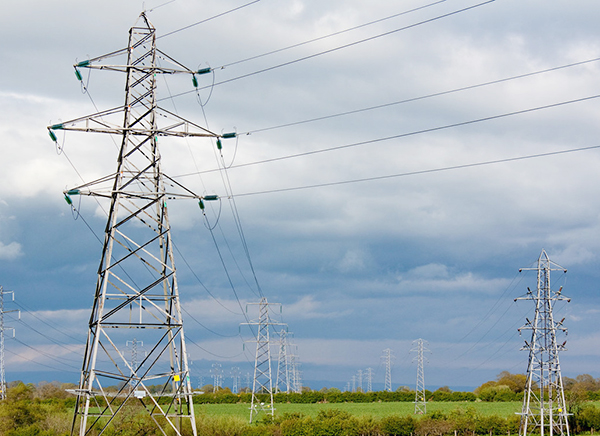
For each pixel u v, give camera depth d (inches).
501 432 4195.4
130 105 1875.0
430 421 4200.3
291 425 3870.6
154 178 1862.7
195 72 1972.2
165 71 1952.5
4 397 4252.0
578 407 4530.0
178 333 1765.5
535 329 3855.8
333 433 3956.7
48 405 4254.4
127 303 1711.4
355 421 4087.1
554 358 3826.3
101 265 1708.9
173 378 1744.6
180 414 1764.3
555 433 4138.8
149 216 1834.4
